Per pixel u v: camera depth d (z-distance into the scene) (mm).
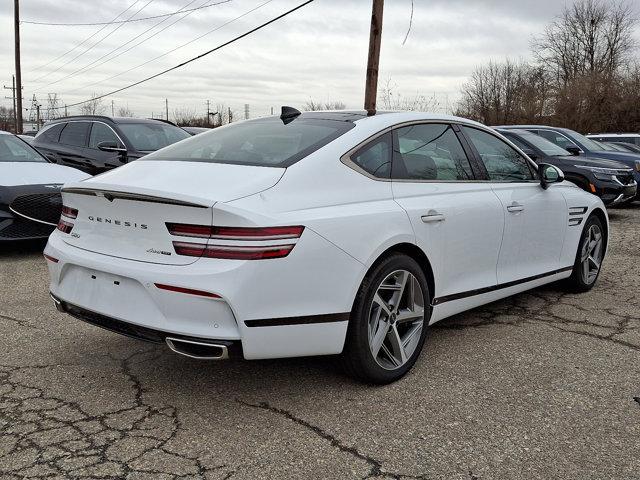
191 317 2752
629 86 38062
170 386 3338
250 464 2557
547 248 4801
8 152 7426
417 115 3920
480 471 2529
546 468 2559
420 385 3387
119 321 2959
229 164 3209
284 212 2873
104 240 3094
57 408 3047
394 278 3371
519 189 4500
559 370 3625
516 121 46188
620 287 5719
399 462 2590
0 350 3832
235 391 3283
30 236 6461
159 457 2598
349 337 3176
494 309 4926
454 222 3752
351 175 3297
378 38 13742
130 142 8867
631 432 2875
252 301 2734
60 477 2436
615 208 13375
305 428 2877
